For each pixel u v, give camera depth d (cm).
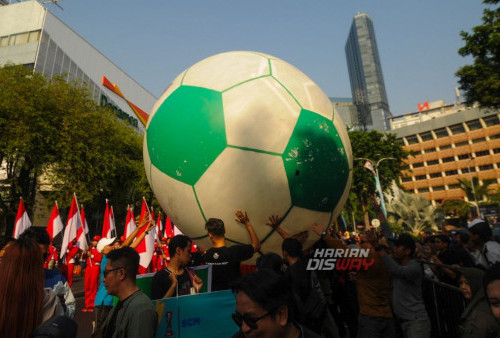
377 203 427
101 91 4244
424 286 440
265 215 288
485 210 2525
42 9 3409
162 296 232
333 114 347
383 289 342
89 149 1747
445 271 391
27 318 145
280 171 283
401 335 435
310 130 303
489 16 1238
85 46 4022
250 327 108
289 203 291
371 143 2653
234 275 263
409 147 8462
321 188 302
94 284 728
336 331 357
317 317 246
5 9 3500
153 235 709
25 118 1530
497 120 7069
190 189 299
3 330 140
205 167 287
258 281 110
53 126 1628
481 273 269
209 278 258
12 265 148
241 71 319
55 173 1688
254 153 281
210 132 288
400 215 3516
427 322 303
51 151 1648
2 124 1506
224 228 278
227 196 284
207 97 304
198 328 229
